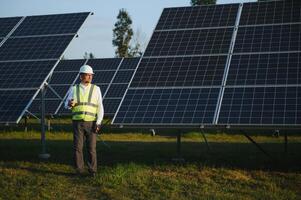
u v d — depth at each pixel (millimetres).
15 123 13273
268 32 13594
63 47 15875
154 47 14258
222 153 14203
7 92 14461
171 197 9039
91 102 10883
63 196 9227
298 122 10672
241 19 14445
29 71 15133
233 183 10117
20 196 9148
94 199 9086
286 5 14406
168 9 15820
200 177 10602
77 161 10859
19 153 14117
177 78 12906
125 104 12492
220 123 11211
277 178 10430
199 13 15250
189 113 11719
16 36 17266
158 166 11578
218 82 12430
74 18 17453
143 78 13211
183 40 14258
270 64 12469
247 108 11422
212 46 13688
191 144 17594
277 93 11602
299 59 12328
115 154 13898
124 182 10023
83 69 10992
